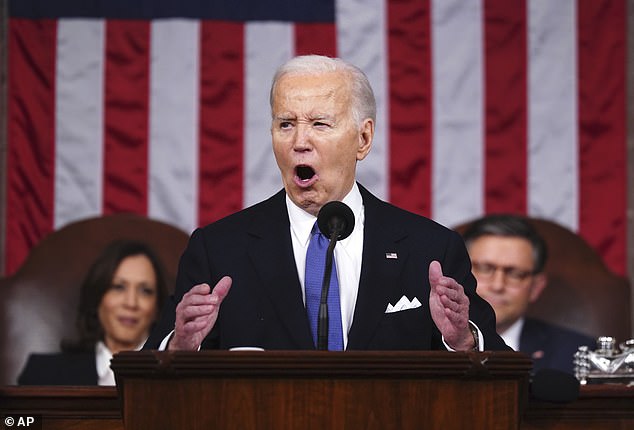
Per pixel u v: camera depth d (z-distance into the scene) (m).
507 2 15.31
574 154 15.18
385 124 15.13
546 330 13.84
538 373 6.89
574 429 6.94
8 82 15.12
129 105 15.10
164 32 15.19
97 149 15.05
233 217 8.09
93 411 6.80
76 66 15.13
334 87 7.73
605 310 13.87
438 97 15.19
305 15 15.27
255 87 15.18
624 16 15.31
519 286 13.93
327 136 7.68
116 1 15.23
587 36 15.30
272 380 5.91
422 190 15.09
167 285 13.91
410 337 7.48
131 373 5.91
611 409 6.95
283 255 7.73
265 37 15.23
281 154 7.75
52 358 13.52
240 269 7.73
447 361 5.92
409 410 5.95
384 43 15.23
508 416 5.99
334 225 7.00
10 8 15.20
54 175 15.00
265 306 7.57
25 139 15.04
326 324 6.72
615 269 15.04
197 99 15.14
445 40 15.27
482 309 7.71
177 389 5.93
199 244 7.91
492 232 14.02
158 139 15.09
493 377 5.99
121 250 13.88
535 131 15.18
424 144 15.13
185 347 6.54
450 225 15.05
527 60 15.27
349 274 7.71
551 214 15.11
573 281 13.94
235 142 15.12
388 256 7.71
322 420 5.90
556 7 15.31
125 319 13.73
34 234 14.95
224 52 15.20
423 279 7.71
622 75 15.27
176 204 15.01
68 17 15.19
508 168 15.13
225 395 5.91
